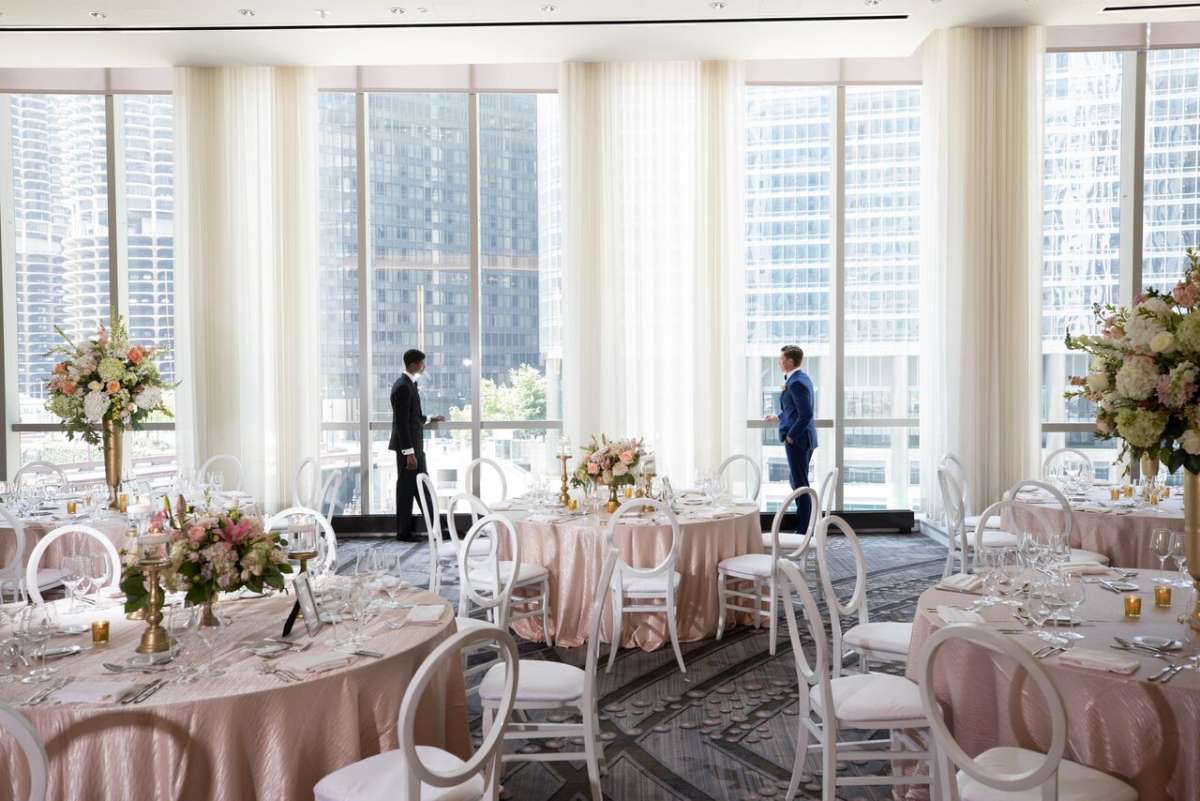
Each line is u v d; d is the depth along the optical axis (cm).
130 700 252
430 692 305
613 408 818
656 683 474
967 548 615
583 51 769
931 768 302
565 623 533
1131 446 303
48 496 627
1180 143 820
